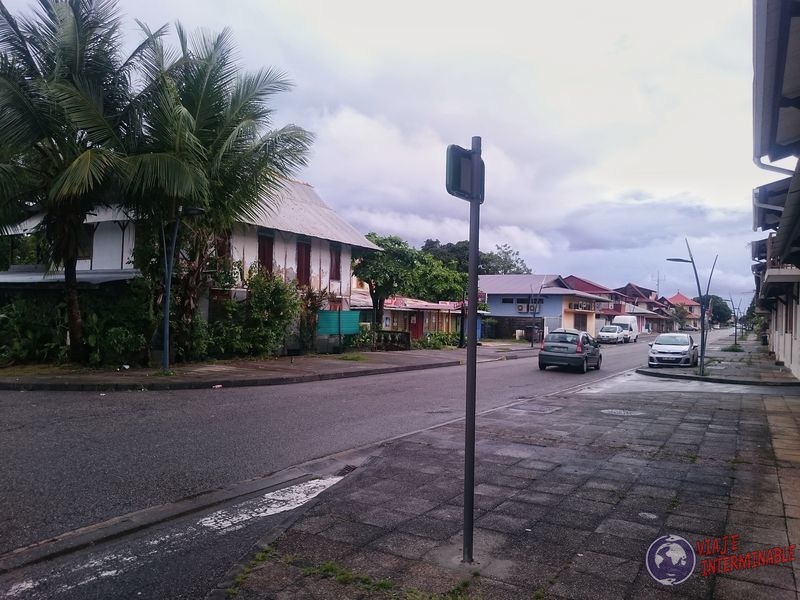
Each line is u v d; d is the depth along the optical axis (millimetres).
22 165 14164
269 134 15953
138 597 3590
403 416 10367
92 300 16000
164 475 6184
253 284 19500
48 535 4512
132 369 15250
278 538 4367
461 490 5648
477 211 3904
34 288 16516
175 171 13367
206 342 17391
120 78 14477
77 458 6715
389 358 23328
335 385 14953
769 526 4668
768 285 19438
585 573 3783
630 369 23453
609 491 5629
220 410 10297
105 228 20047
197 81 15117
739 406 11695
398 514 4918
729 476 6203
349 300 26078
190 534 4660
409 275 27781
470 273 3908
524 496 5453
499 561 3957
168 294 14531
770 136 7336
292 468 6695
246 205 16156
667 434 8570
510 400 12930
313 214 25453
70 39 13406
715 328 128125
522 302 50656
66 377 13336
